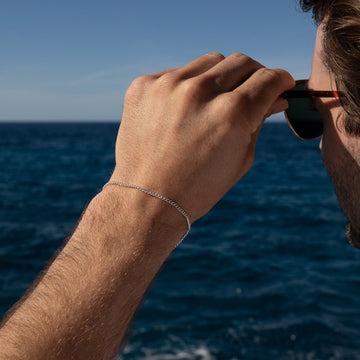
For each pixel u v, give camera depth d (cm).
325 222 1554
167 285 948
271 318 754
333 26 65
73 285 65
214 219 1677
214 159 67
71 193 2275
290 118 81
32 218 1653
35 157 4691
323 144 76
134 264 66
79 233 70
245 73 74
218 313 784
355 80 63
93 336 63
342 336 669
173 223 68
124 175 71
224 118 67
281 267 1063
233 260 1130
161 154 68
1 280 966
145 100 73
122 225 68
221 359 607
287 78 72
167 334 695
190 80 70
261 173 3278
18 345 62
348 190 72
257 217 1697
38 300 65
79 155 4988
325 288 897
